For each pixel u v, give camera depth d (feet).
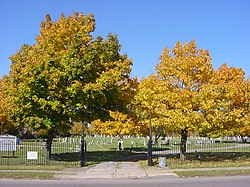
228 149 139.54
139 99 78.02
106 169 66.13
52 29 81.35
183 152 83.15
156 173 59.67
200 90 75.05
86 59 77.51
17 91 78.28
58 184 48.06
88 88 74.90
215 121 72.90
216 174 57.16
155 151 132.98
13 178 54.03
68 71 75.15
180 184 47.09
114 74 78.59
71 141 215.10
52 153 114.52
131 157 102.01
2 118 149.28
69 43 81.35
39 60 75.05
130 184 47.78
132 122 102.01
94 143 206.28
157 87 76.95
